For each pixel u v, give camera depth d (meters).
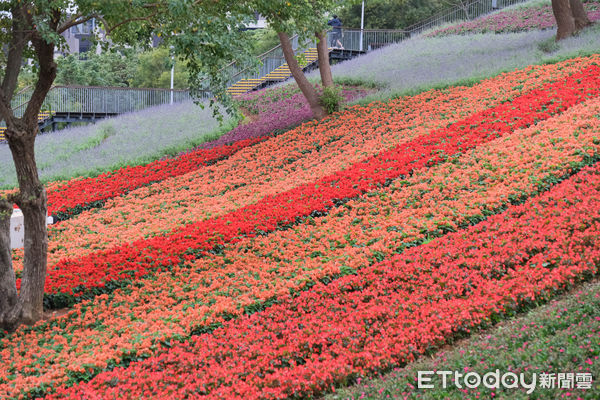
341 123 21.30
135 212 16.94
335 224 12.51
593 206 9.55
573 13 25.44
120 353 8.21
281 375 7.00
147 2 10.05
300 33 16.31
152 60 45.84
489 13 39.69
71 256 13.37
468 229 10.58
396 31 38.94
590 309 6.42
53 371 7.93
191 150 23.47
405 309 8.13
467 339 7.39
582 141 12.65
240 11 12.59
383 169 14.90
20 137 9.42
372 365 6.93
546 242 8.91
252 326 8.59
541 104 16.20
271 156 19.80
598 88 16.16
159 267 11.70
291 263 10.91
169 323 9.07
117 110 32.59
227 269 11.16
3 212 9.56
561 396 4.91
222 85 11.20
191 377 7.34
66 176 22.17
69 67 41.16
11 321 9.76
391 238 10.88
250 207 14.67
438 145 15.39
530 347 5.89
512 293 7.77
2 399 7.33
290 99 28.05
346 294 9.12
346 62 33.47
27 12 9.88
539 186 11.45
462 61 26.02
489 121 16.14
